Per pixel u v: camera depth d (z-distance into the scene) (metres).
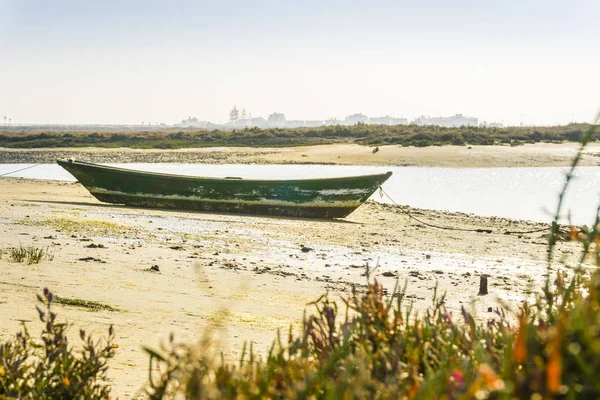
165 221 18.56
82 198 25.14
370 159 57.91
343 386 2.36
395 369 2.61
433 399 2.21
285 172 47.16
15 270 9.43
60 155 64.94
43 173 45.12
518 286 10.61
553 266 12.80
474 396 2.06
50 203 22.23
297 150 67.44
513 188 35.94
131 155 65.31
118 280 9.32
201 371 2.72
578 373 2.08
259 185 21.95
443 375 2.37
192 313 7.45
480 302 9.08
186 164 56.59
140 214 20.17
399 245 15.52
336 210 21.72
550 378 1.86
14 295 7.74
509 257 14.04
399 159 57.44
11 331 6.03
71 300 7.67
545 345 2.26
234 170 49.19
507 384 2.06
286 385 2.49
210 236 15.81
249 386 2.54
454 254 14.37
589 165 53.25
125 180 22.98
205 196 22.36
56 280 8.91
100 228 16.06
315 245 15.04
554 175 45.06
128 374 4.95
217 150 70.88
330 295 9.23
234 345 5.96
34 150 71.38
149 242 14.15
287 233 17.08
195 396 2.45
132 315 7.14
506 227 19.84
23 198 23.94
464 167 52.84
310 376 2.46
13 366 3.40
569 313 2.44
